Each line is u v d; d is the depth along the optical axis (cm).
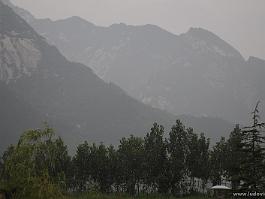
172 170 9262
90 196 6888
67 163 9256
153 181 9431
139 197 8575
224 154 9250
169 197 8519
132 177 9638
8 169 3117
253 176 3616
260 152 3619
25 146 3188
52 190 3128
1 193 2989
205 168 9481
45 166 3203
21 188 3050
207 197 8388
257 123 3700
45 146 3269
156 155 9469
